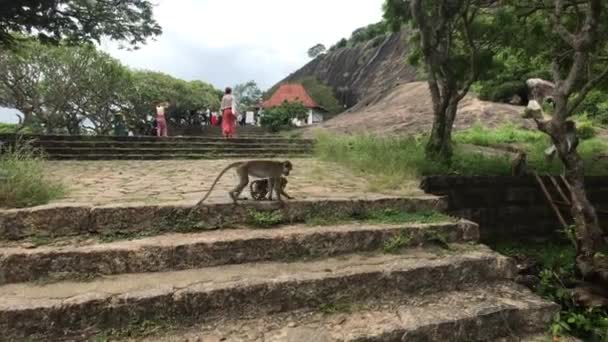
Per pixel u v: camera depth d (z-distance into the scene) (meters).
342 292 3.59
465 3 8.15
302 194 5.43
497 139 12.94
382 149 8.84
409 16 9.20
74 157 11.72
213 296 3.21
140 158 12.24
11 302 2.92
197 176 7.58
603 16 7.62
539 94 10.16
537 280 4.95
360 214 4.94
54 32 12.86
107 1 12.70
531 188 7.68
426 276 3.90
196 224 4.20
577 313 4.27
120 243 3.71
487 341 3.50
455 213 6.91
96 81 24.19
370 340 3.09
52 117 23.88
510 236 7.45
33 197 4.29
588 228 5.13
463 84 9.10
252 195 4.75
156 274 3.52
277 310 3.38
